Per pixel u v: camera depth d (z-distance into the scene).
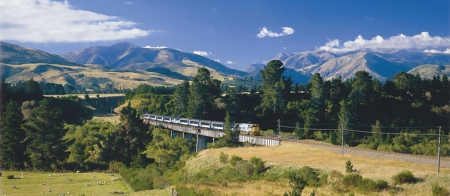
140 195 59.25
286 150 81.06
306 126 129.50
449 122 132.75
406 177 47.41
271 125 146.00
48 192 66.50
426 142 108.25
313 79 150.75
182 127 136.62
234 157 71.00
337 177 52.12
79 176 86.50
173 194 55.81
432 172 49.66
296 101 158.38
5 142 96.81
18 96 171.38
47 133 101.62
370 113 139.75
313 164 61.50
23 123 105.88
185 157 94.12
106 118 180.12
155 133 135.88
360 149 74.12
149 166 91.69
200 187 58.38
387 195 44.78
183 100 167.25
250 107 163.88
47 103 103.81
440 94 153.38
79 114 182.62
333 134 114.56
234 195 50.84
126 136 108.19
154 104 190.12
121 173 87.62
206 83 173.12
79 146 106.94
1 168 95.81
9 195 63.44
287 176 57.69
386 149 99.19
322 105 144.00
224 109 155.62
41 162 96.94
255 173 63.44
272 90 155.00
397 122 129.38
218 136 117.31
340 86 151.62
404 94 156.38
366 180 48.50
